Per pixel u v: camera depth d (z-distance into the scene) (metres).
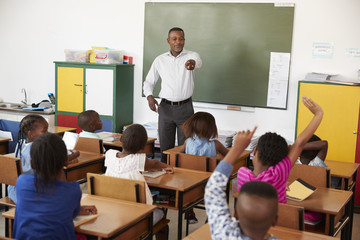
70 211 1.99
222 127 5.26
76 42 5.91
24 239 1.97
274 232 2.02
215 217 1.39
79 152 3.32
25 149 2.67
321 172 2.86
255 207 1.31
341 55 4.66
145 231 2.32
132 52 5.62
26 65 6.28
